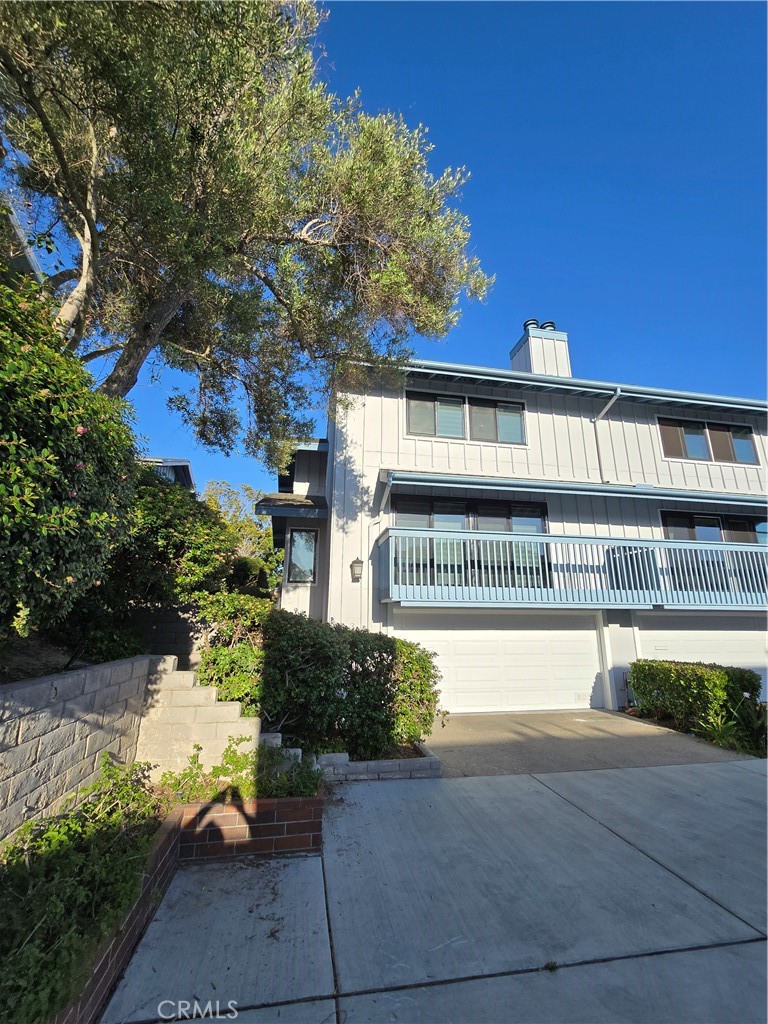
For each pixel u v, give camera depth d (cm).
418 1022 201
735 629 1095
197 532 446
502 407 1131
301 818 351
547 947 248
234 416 757
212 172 416
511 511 1060
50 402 205
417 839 372
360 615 935
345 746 538
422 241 561
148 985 216
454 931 261
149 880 265
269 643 483
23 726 222
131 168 393
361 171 508
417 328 614
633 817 420
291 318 608
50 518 200
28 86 337
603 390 1128
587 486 1020
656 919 274
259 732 396
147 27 319
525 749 652
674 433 1218
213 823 340
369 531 980
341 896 293
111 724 324
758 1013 206
